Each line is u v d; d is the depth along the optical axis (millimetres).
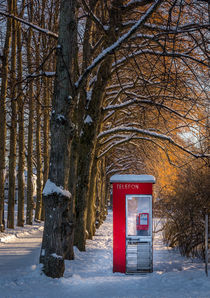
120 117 23438
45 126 28906
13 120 22938
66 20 9883
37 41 21703
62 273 9281
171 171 20781
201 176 15242
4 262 11969
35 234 22188
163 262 12930
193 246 13773
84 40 15656
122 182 10953
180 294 7359
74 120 14141
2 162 19953
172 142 15602
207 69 13820
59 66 9836
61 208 9477
